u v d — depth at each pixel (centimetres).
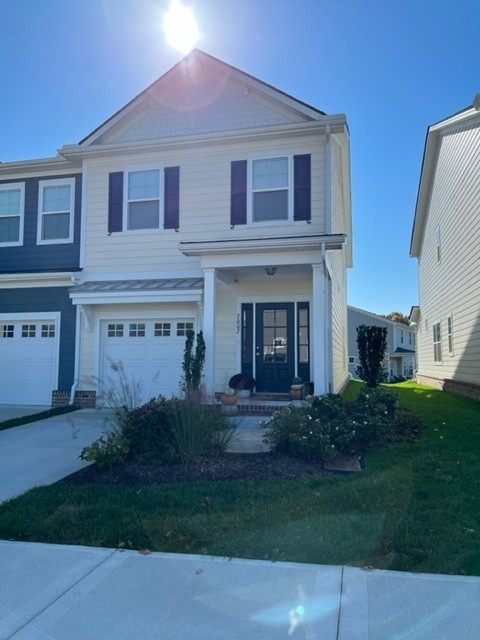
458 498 497
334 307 1356
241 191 1188
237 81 1230
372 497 504
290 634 285
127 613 309
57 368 1262
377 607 312
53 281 1270
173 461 644
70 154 1277
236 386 1131
